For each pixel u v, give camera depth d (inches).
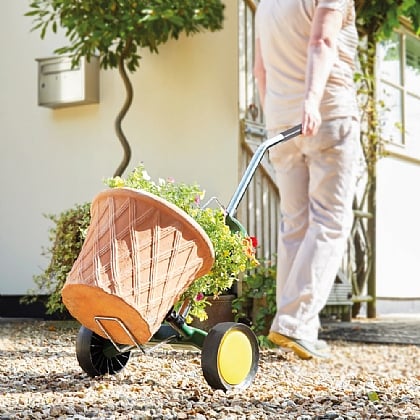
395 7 231.0
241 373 131.6
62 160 243.0
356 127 180.2
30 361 155.9
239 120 214.8
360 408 120.7
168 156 224.7
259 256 218.1
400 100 301.3
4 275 250.1
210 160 219.3
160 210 119.4
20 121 250.4
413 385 144.6
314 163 178.1
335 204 177.0
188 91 222.5
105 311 120.3
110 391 128.4
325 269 174.7
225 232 129.5
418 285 304.3
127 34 210.1
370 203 257.6
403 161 300.4
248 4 218.5
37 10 227.6
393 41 295.6
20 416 112.2
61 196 243.0
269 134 184.4
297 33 177.3
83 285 118.1
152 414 114.7
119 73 226.4
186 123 222.7
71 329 204.1
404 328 225.0
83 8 209.8
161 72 226.1
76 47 215.6
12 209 250.7
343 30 178.9
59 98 235.8
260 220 219.1
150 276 119.0
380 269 284.0
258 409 119.2
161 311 120.9
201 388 132.5
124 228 118.9
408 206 301.6
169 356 163.0
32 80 248.8
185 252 121.4
